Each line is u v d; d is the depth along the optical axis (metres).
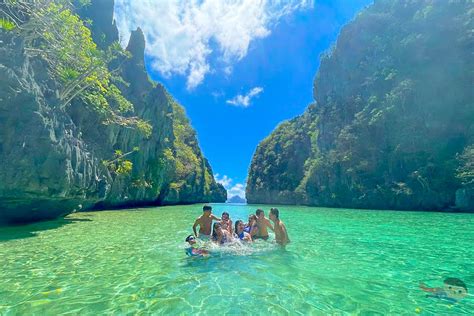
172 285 4.92
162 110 45.25
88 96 24.09
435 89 41.44
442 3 44.22
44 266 6.16
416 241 10.01
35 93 11.80
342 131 53.78
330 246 8.75
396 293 4.63
